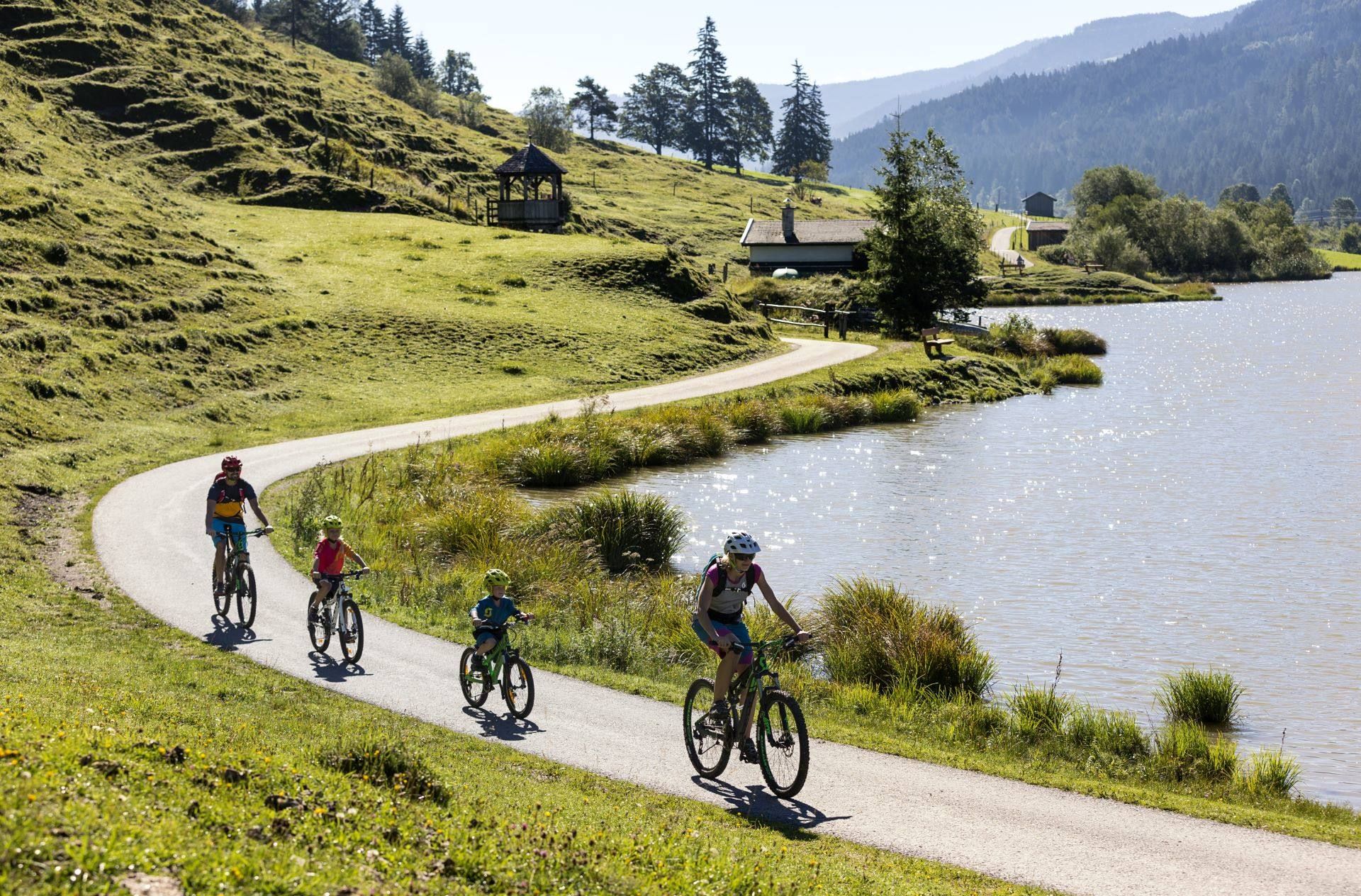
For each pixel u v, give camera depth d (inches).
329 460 1298.0
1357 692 719.1
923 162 2955.2
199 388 1578.5
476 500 1090.7
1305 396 2201.0
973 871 374.0
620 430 1550.2
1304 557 1067.3
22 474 1055.0
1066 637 831.1
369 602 761.0
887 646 724.0
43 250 1812.3
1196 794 506.9
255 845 261.6
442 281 2428.6
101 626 655.1
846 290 3437.5
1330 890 367.9
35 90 3390.7
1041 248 6815.9
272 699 527.8
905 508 1293.1
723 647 433.1
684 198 6186.0
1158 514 1251.2
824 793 450.9
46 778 269.3
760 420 1780.3
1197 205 7145.7
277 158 3639.3
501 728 514.0
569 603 822.5
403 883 263.3
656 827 372.5
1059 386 2431.1
